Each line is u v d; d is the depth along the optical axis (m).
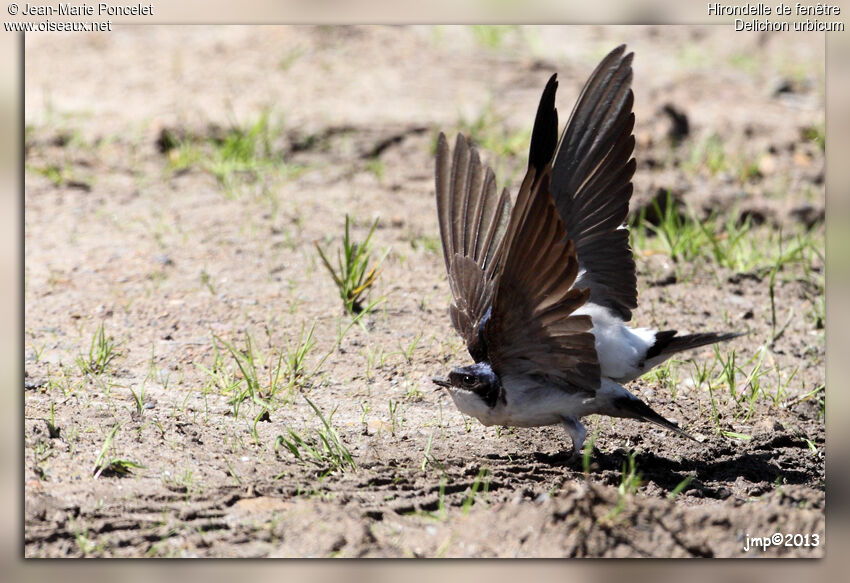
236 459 8.72
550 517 7.40
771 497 8.17
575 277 7.35
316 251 13.33
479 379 8.70
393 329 11.55
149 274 12.59
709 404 10.29
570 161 9.02
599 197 9.02
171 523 7.65
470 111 17.50
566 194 9.03
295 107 17.30
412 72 19.09
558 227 7.17
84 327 11.33
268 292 12.27
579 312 8.84
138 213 14.27
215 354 10.80
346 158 15.95
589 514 7.39
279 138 16.22
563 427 9.55
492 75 19.16
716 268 13.36
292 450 8.80
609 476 8.68
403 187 15.22
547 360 8.31
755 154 16.30
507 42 20.95
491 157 15.95
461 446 9.27
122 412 9.45
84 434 8.94
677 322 11.98
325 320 11.66
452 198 9.78
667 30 22.17
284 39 20.02
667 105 17.03
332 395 10.20
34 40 19.53
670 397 10.41
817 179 15.64
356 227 14.02
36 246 13.20
